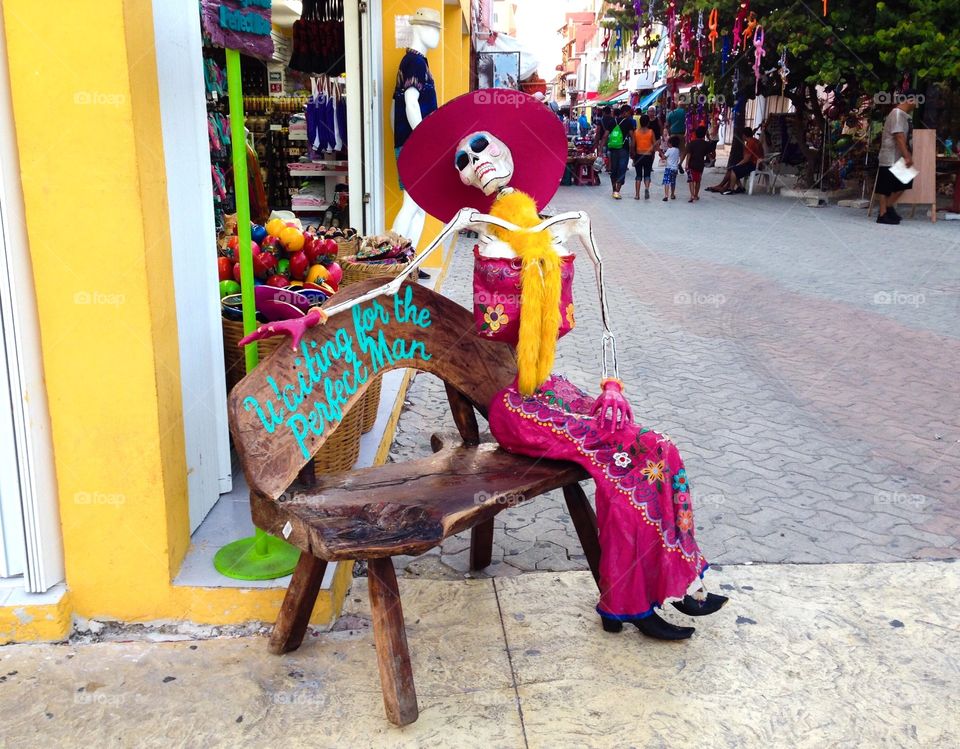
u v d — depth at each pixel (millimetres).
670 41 20047
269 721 2447
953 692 2627
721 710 2531
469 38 13555
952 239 12047
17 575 2854
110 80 2443
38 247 2557
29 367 2627
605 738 2404
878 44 15023
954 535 3672
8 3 2400
